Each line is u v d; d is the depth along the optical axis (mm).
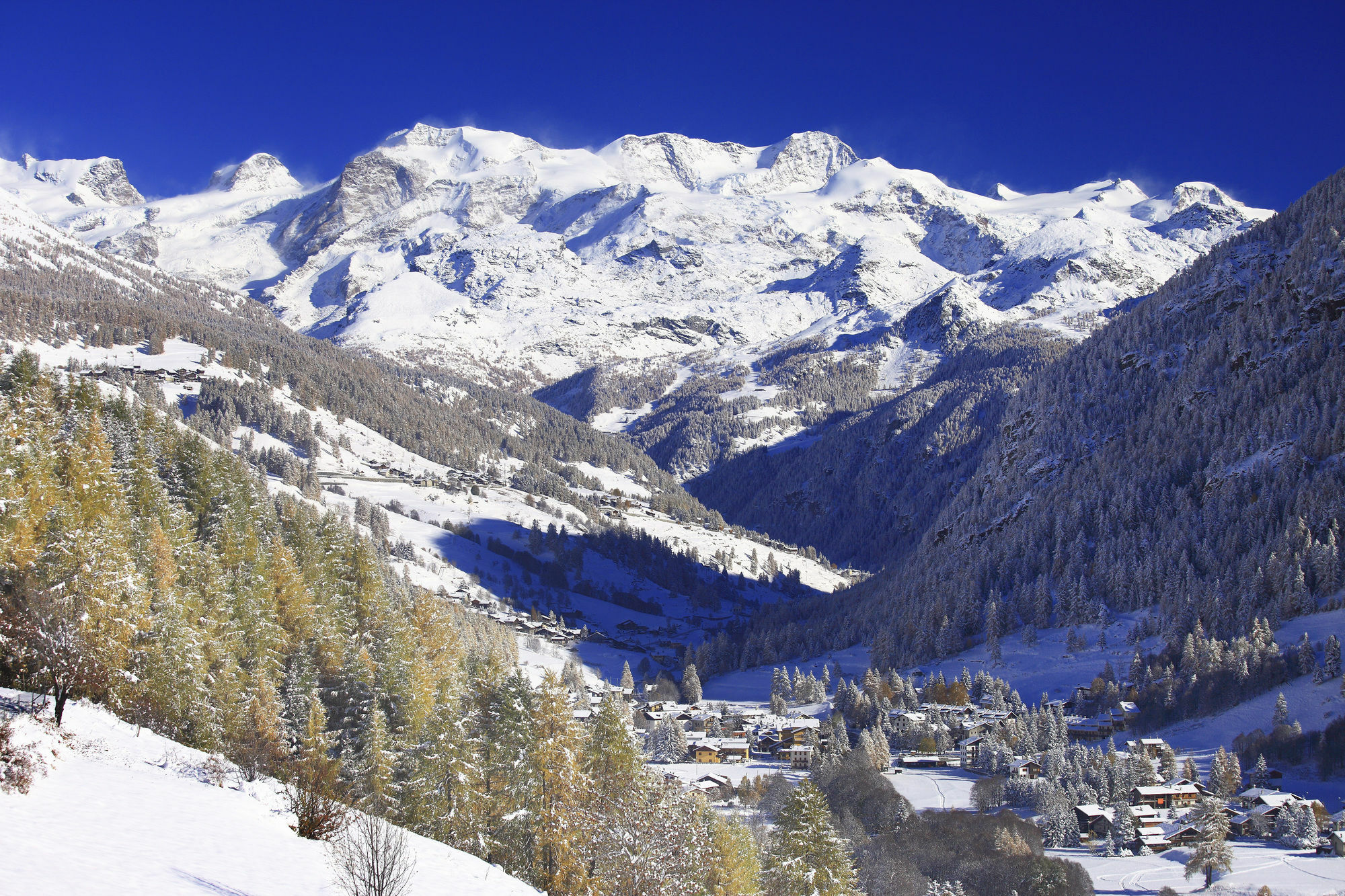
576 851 63688
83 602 64812
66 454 97062
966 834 116812
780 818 85062
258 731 71062
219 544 108312
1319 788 136000
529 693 75375
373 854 36844
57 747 42906
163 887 30734
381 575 144625
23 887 27391
